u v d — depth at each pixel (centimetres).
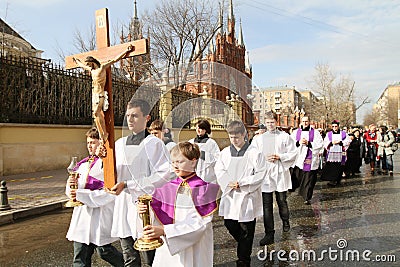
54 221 655
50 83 1383
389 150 1345
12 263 447
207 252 272
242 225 412
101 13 308
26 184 1000
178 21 2642
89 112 1547
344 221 634
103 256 349
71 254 479
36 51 2820
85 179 347
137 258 341
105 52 302
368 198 853
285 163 566
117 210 340
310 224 616
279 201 571
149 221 250
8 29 2605
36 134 1285
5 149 1180
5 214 641
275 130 481
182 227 253
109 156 288
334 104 4306
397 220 634
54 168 1348
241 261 423
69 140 1419
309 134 809
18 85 1250
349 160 1259
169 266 265
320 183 1124
